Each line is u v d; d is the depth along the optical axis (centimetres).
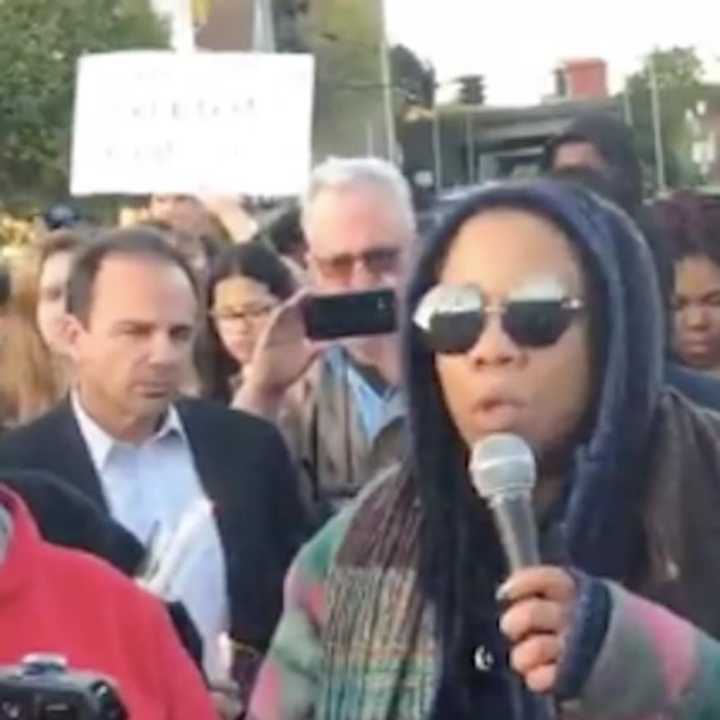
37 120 2867
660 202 607
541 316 338
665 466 347
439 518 349
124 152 1051
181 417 570
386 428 597
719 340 599
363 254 604
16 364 685
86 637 352
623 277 343
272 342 614
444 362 342
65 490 454
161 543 471
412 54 2125
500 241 341
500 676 345
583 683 319
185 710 359
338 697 353
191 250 855
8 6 2902
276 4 1694
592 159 684
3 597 346
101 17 2930
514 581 321
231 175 1048
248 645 550
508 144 1817
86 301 555
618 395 341
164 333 553
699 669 325
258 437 573
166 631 362
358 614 353
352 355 605
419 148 1917
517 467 324
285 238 965
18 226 1822
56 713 292
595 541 344
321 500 602
